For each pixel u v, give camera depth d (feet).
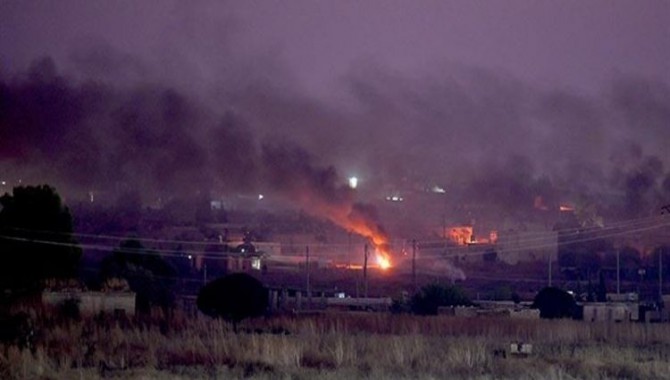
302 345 445.78
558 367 401.70
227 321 643.04
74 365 387.96
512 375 376.27
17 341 444.55
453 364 402.93
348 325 627.05
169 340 480.23
